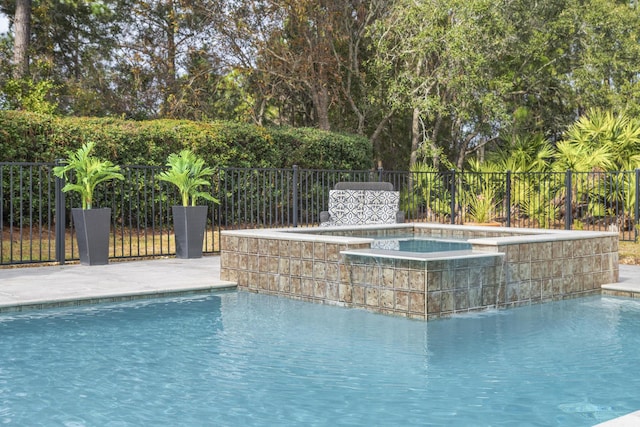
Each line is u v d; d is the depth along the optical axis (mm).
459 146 22047
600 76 19172
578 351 4684
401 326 5438
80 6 21375
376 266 5980
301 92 20469
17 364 4344
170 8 19562
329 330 5301
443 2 16812
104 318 5812
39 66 18078
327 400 3588
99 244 9305
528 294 6453
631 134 14523
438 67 18172
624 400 3602
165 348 4758
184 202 10453
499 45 17922
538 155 15930
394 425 3207
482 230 8531
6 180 11719
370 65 18828
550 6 19406
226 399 3613
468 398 3625
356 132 21156
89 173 9273
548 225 14516
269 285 7059
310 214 16234
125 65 20438
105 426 3203
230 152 14344
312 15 17969
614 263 7363
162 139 13273
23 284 7273
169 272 8430
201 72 18906
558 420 3273
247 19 18344
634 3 20922
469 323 5582
